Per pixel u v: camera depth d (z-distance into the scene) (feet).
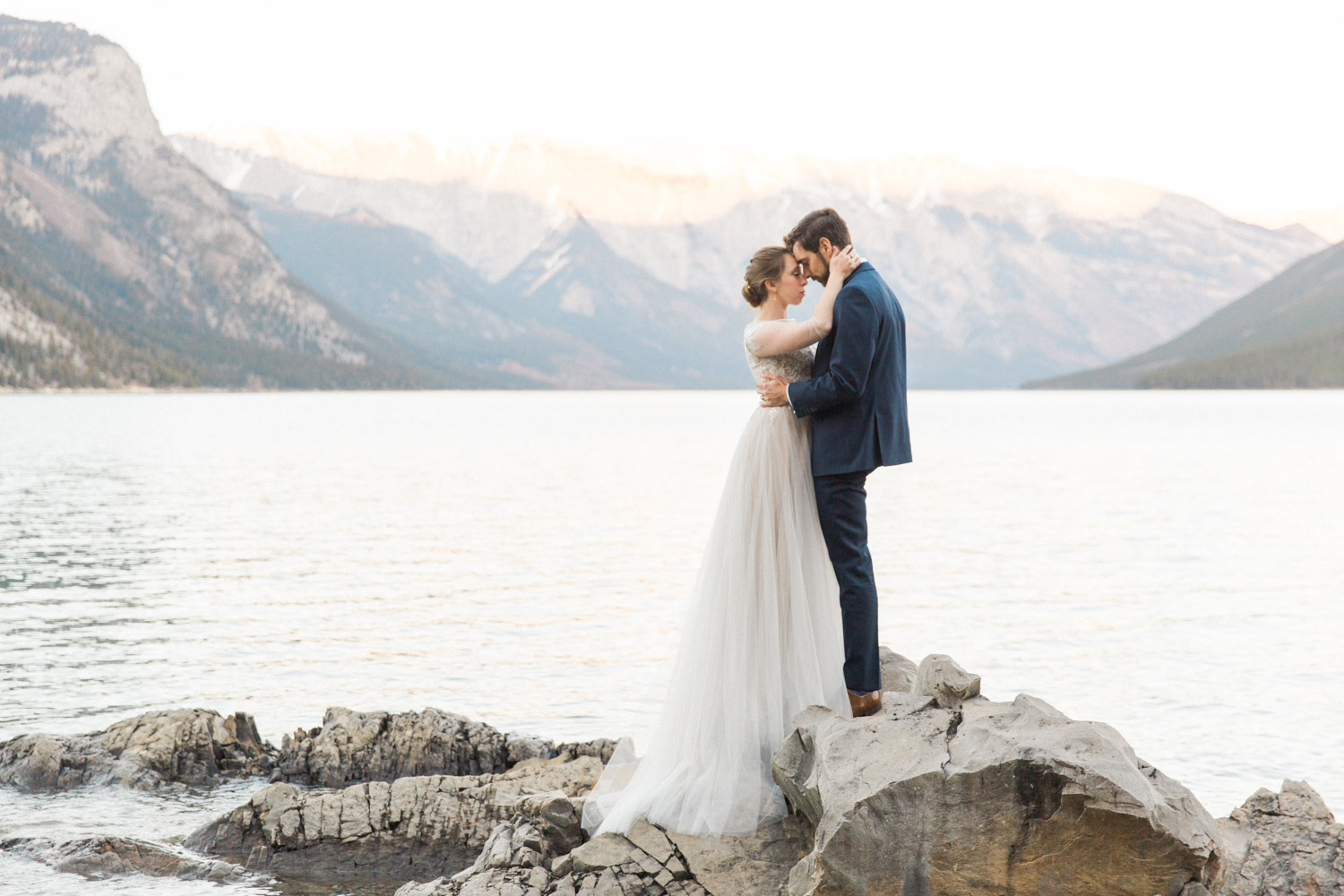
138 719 34.60
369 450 271.28
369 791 27.07
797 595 20.54
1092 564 94.12
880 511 137.69
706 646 20.54
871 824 16.49
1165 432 361.10
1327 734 44.98
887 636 64.80
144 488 166.40
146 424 393.91
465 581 85.05
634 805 19.97
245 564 92.73
